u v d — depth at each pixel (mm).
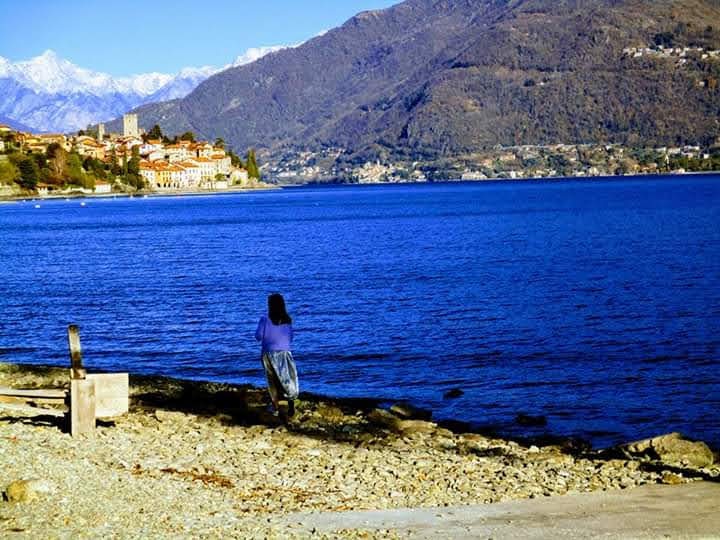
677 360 30688
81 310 46156
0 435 16859
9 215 176375
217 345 35906
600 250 75625
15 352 35000
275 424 21375
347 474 16078
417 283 55688
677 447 17906
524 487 15227
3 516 11984
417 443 19672
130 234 114562
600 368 29703
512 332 37094
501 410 24391
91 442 17250
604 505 13617
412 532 12039
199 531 11727
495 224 119438
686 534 11797
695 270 58594
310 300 48594
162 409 23281
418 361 31672
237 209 197625
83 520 11930
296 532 11914
